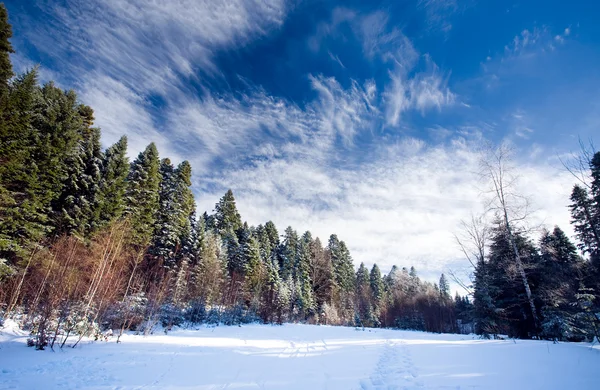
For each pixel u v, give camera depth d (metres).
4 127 14.44
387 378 6.39
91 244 18.97
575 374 5.96
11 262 16.44
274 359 9.49
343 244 65.94
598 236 13.48
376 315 51.75
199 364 8.70
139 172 27.84
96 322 15.86
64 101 20.95
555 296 15.55
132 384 6.58
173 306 23.64
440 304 46.97
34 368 7.79
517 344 10.82
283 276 48.59
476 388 5.18
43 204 17.98
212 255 33.56
